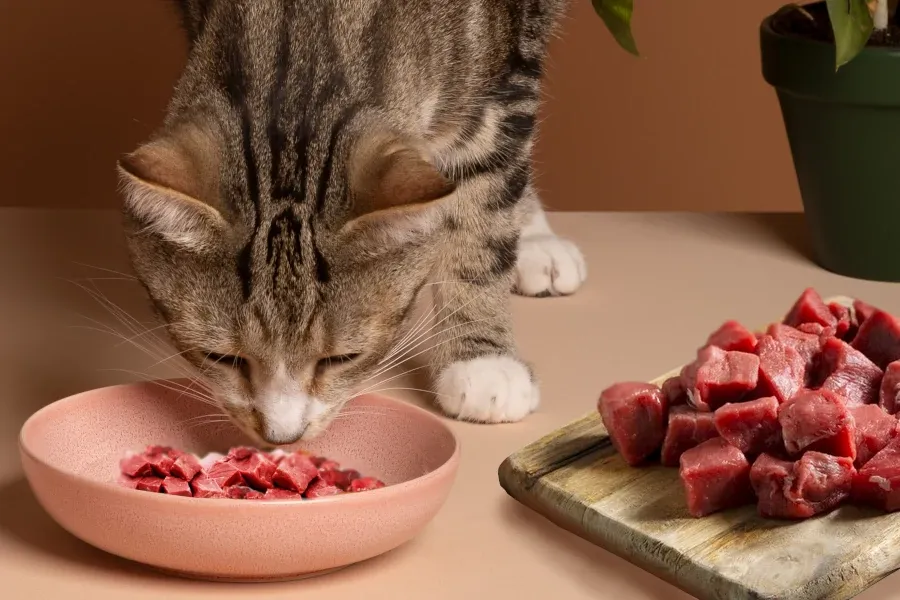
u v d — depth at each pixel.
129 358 0.97
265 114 0.82
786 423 0.80
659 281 1.08
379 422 0.85
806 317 0.91
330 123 0.83
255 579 0.77
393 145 0.82
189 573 0.77
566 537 0.82
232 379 0.83
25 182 1.42
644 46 1.40
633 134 1.44
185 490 0.79
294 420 0.82
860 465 0.81
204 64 0.85
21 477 0.85
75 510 0.76
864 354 0.88
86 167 1.42
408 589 0.78
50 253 1.11
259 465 0.81
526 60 0.96
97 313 1.03
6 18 1.36
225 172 0.81
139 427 0.85
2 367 0.96
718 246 1.15
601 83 1.42
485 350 0.96
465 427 0.91
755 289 1.07
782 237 1.16
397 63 0.86
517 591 0.78
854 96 1.03
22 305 1.03
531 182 1.01
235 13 0.86
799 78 1.05
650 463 0.84
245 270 0.81
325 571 0.78
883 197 1.06
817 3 1.12
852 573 0.76
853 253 1.08
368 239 0.81
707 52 1.40
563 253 1.06
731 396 0.83
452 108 0.91
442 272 0.96
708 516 0.80
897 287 1.08
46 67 1.38
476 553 0.80
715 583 0.76
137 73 1.39
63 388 0.94
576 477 0.83
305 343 0.82
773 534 0.78
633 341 1.00
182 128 0.81
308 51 0.84
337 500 0.75
